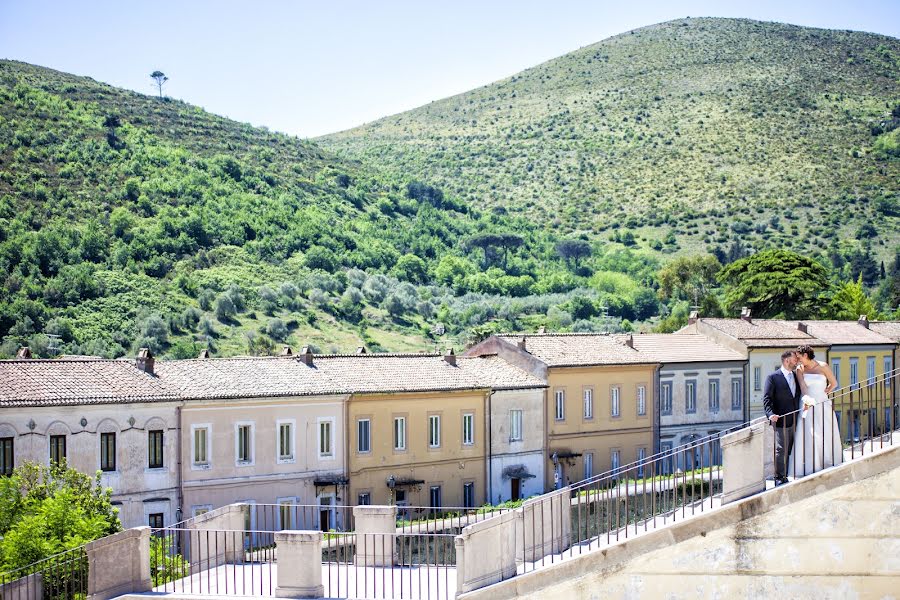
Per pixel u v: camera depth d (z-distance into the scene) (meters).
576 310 186.25
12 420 44.06
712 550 20.70
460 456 61.38
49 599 27.50
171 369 52.72
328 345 143.25
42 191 165.75
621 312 193.25
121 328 133.00
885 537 19.98
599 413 70.00
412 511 56.16
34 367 47.94
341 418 55.62
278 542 24.22
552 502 25.14
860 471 20.11
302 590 24.00
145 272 152.88
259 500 52.12
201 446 50.47
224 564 27.45
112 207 170.38
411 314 167.50
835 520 20.17
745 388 78.56
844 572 20.12
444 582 25.55
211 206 185.12
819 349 81.44
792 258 118.00
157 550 29.56
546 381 66.81
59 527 32.56
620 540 21.45
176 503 49.22
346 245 197.50
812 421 20.86
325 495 54.72
